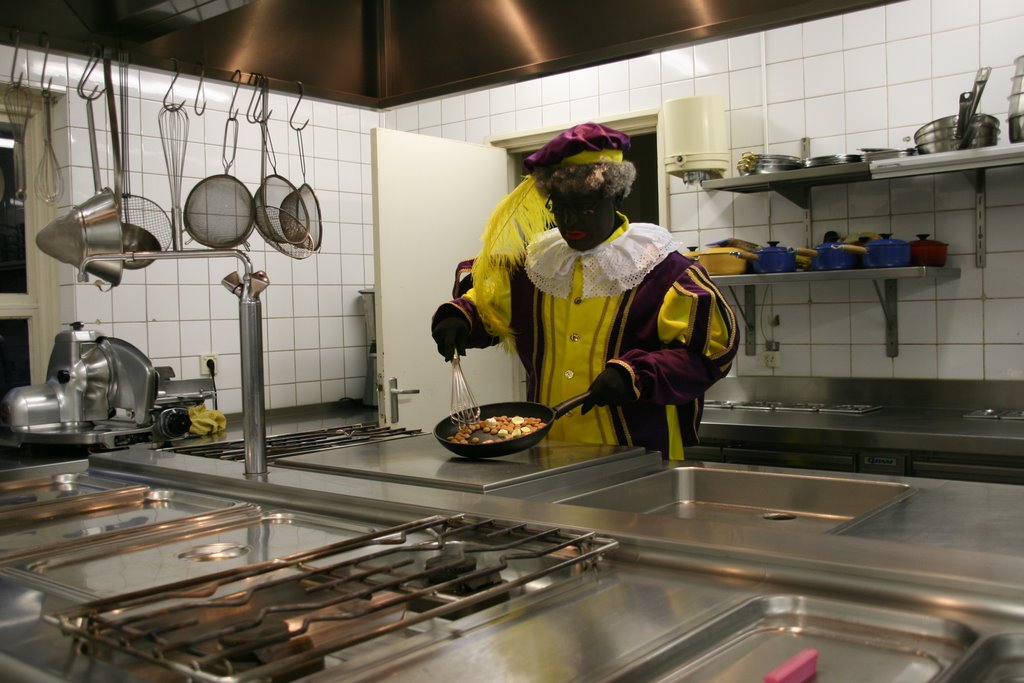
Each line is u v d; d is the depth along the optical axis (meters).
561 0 1.94
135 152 3.03
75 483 1.62
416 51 2.25
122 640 0.70
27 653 0.75
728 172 3.16
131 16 1.78
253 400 1.47
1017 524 1.06
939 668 0.70
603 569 0.95
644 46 1.85
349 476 1.46
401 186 3.16
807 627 0.79
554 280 1.83
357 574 0.84
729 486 1.53
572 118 3.52
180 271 3.18
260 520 1.24
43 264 2.97
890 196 2.89
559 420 1.85
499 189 3.56
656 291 1.76
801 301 3.06
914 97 2.82
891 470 2.40
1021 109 2.38
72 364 2.42
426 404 3.22
